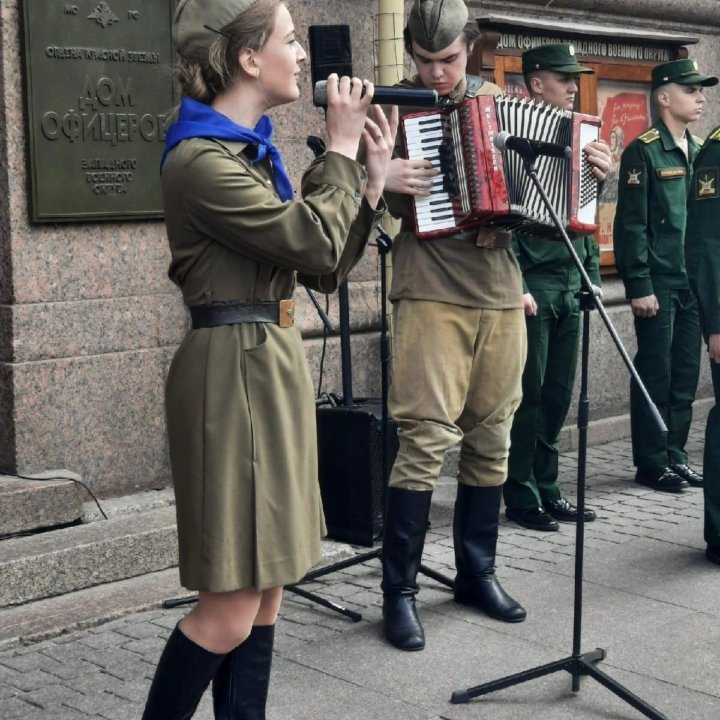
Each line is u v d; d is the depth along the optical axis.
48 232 5.20
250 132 2.74
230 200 2.64
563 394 5.91
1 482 5.05
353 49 6.38
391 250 4.46
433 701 3.78
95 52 5.24
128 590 4.75
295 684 3.90
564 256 5.74
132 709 3.73
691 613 4.57
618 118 7.95
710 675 3.97
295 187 6.23
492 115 4.14
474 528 4.55
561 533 5.71
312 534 2.85
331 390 6.32
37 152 5.09
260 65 2.75
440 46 4.20
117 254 5.43
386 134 3.01
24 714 3.71
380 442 5.31
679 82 6.60
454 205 4.21
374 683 3.91
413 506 4.29
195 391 2.73
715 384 5.17
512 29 6.98
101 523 5.07
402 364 4.32
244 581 2.72
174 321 5.62
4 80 5.03
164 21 5.46
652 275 6.63
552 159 4.28
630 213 6.55
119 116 5.34
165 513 5.24
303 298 6.22
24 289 5.14
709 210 5.08
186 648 2.85
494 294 4.35
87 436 5.34
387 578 4.31
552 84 5.85
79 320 5.29
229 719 3.07
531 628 4.40
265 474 2.72
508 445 4.54
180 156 2.70
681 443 6.82
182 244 2.77
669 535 5.67
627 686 3.88
